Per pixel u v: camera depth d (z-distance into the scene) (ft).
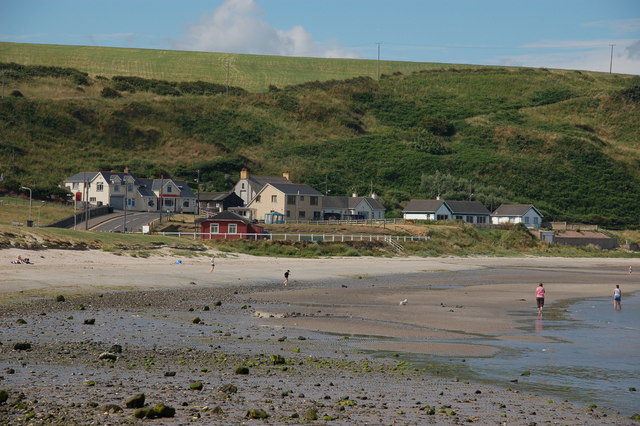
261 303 141.69
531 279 228.22
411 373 73.56
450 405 59.57
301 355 82.07
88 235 233.55
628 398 64.69
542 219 490.49
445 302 151.23
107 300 133.69
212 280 188.65
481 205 476.54
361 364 77.61
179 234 297.74
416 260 302.66
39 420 48.16
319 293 165.78
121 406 53.52
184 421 49.93
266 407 55.47
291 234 313.73
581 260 362.74
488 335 103.65
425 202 459.73
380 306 140.56
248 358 77.97
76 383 61.05
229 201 451.12
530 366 79.36
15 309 112.98
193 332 96.37
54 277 162.50
